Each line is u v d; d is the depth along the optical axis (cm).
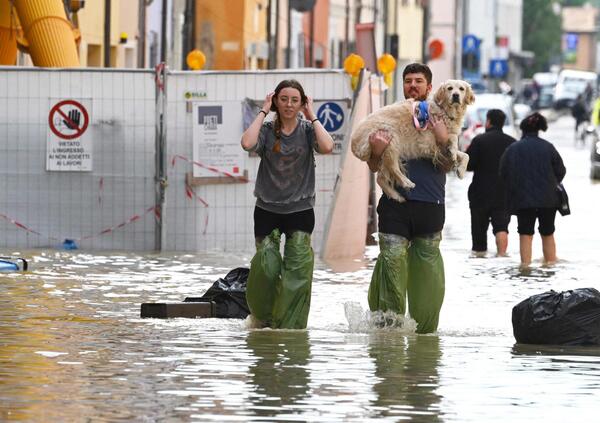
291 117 2930
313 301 3475
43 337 2753
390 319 2923
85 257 4525
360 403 2162
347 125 4666
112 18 8569
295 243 2952
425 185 2916
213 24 10300
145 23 9200
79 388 2242
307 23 13850
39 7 5722
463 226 6419
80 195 4825
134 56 9031
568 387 2323
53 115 4809
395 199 2909
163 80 4759
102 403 2131
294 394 2222
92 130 4803
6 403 2123
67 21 5803
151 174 4794
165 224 4803
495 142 5109
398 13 19150
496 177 5109
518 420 2069
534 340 2808
